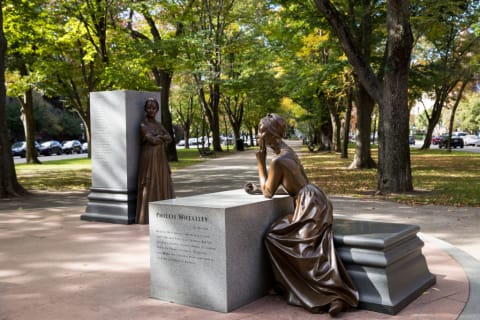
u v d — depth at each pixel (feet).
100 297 16.97
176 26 94.94
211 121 156.46
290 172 16.89
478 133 321.11
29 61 81.25
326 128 148.56
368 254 15.23
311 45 74.84
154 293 16.84
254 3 98.84
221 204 16.08
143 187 31.89
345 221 18.90
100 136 33.27
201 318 14.73
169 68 77.82
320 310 14.96
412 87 73.10
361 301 15.08
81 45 77.25
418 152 135.74
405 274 16.06
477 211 35.06
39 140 224.12
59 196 48.37
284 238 16.05
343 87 81.00
